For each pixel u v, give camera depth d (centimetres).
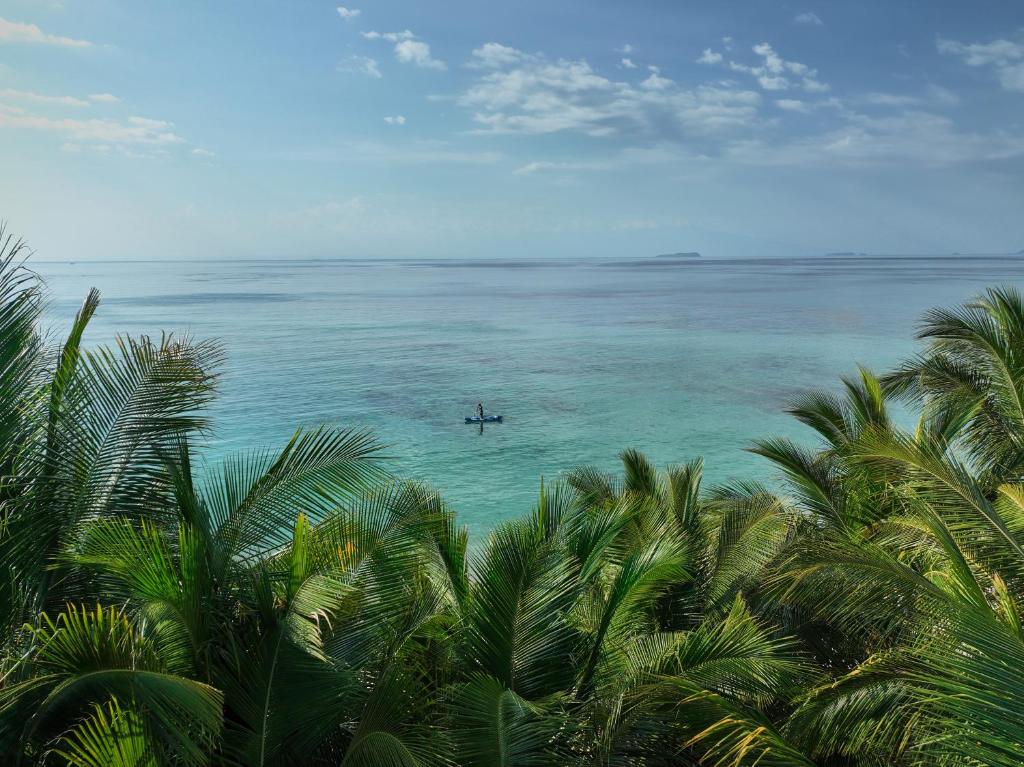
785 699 597
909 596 521
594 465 3534
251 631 570
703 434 4169
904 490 661
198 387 673
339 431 675
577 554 663
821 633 812
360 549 632
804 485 983
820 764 536
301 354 7600
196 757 461
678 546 690
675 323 10600
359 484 656
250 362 7044
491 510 2886
